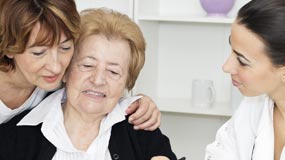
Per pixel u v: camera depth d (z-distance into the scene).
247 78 1.21
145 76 2.29
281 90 1.24
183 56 2.47
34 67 1.18
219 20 2.06
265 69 1.18
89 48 1.27
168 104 2.30
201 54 2.44
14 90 1.36
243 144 1.40
